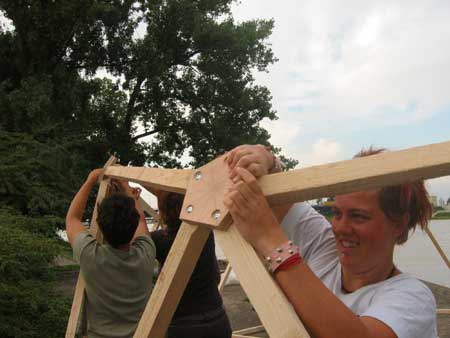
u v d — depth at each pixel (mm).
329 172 851
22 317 4203
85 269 2500
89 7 11859
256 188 918
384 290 1132
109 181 2670
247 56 14992
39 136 10023
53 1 11773
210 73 14828
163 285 1131
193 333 2885
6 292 4039
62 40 12523
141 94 15125
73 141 10203
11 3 11438
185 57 14984
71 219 2689
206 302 2969
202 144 14781
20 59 11945
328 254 1437
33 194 7277
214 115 14883
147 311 1171
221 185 1017
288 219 1523
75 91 12430
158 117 15109
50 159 8461
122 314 2518
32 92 10633
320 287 866
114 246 2541
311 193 885
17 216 5262
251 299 857
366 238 1155
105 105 15203
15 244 4176
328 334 836
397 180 796
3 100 10539
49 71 12531
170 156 16250
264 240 896
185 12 14422
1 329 3980
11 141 8203
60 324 4270
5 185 6918
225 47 14531
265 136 14805
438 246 5375
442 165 738
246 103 14344
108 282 2494
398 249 1560
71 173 9297
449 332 5156
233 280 8391
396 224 1180
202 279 2955
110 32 13836
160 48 14547
